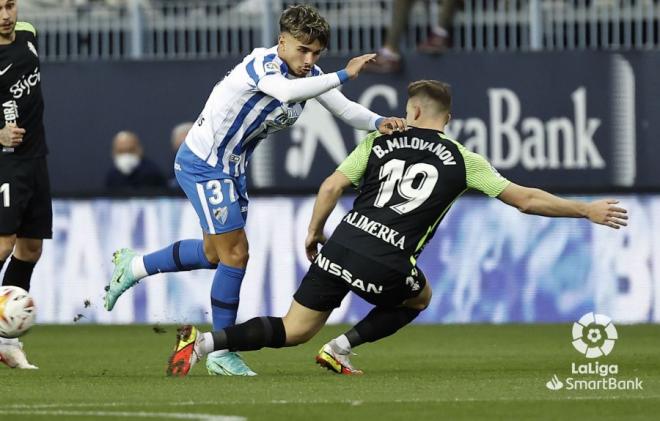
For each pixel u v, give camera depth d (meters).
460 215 51.25
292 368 32.59
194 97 53.16
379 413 21.67
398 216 28.05
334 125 52.47
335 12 53.34
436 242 51.34
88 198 51.97
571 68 52.41
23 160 32.69
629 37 52.84
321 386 26.16
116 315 52.22
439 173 28.12
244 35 53.78
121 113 53.38
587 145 52.50
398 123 28.50
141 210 51.78
